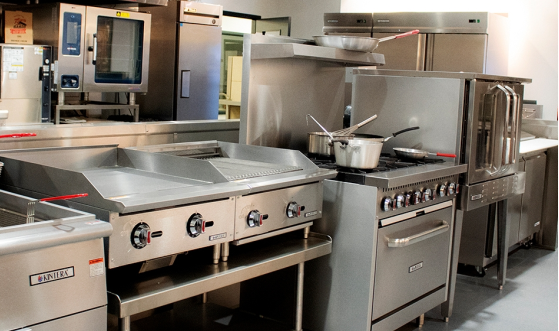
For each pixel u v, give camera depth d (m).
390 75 3.72
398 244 3.00
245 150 3.17
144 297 2.12
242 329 3.31
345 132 3.37
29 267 1.72
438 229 3.34
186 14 5.03
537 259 5.29
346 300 3.05
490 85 3.62
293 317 3.31
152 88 5.25
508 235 4.68
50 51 3.66
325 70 3.77
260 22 7.62
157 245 2.15
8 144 2.74
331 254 3.08
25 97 3.57
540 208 5.60
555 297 4.26
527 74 6.50
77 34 3.96
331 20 6.12
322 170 2.90
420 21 5.71
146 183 2.46
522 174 4.17
